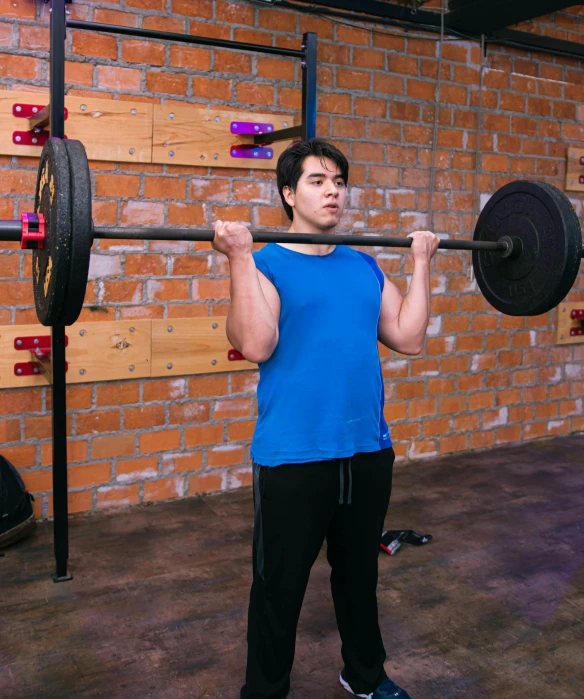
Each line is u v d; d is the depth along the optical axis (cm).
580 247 194
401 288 371
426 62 363
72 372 297
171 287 313
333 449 158
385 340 182
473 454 402
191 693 192
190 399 324
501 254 209
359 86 346
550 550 283
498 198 213
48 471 299
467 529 302
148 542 283
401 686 196
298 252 169
